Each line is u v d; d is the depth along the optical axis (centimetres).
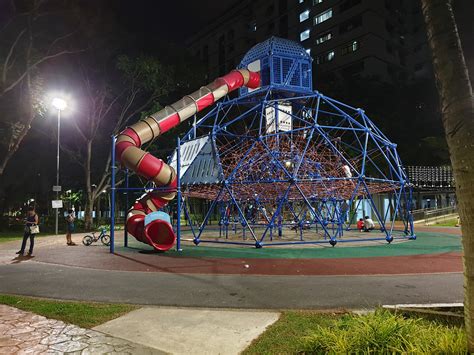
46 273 1200
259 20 8681
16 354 542
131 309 767
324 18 7362
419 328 526
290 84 2495
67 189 4994
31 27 2767
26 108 3019
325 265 1327
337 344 491
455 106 427
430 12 452
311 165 2509
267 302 817
